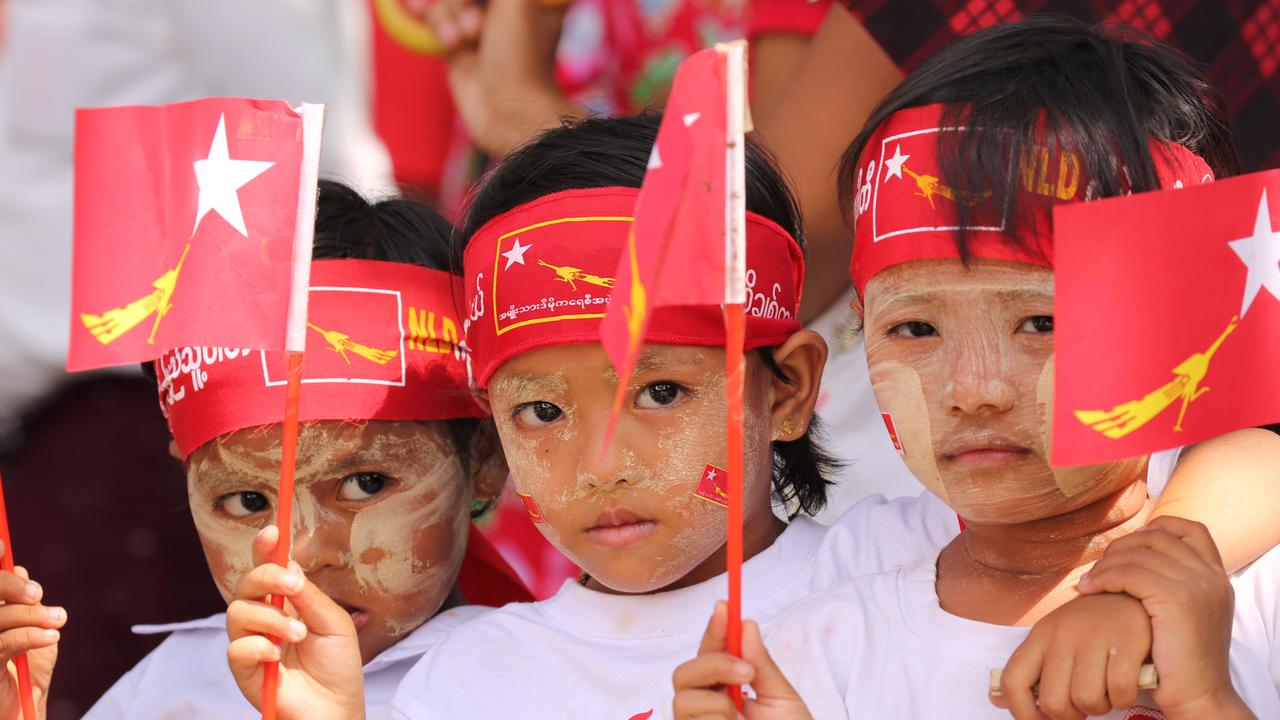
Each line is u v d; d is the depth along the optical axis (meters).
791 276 2.62
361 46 4.35
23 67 3.71
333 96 4.08
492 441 2.89
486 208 2.64
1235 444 2.37
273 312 2.27
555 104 4.17
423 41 4.41
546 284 2.44
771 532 2.66
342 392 2.76
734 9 3.94
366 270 2.84
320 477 2.77
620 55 4.08
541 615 2.65
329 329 2.79
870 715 2.24
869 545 2.59
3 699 2.63
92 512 3.79
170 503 3.84
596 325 2.40
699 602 2.55
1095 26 2.35
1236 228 1.93
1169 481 2.35
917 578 2.34
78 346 2.27
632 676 2.51
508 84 4.20
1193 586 1.94
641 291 1.92
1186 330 1.91
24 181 3.72
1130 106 2.13
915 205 2.16
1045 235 2.08
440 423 2.87
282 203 2.27
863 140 2.29
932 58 2.30
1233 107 2.90
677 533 2.44
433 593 2.86
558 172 2.57
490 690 2.58
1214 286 1.92
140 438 3.83
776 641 2.38
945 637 2.25
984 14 2.91
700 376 2.44
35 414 3.82
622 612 2.58
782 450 2.84
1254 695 2.09
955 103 2.17
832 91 3.08
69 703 3.73
